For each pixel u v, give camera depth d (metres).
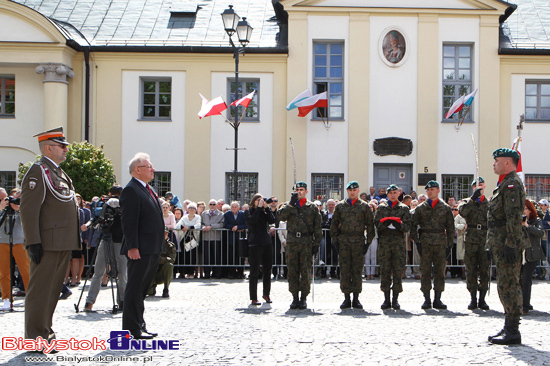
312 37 22.47
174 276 15.49
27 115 22.59
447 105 22.66
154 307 10.41
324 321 9.15
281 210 10.76
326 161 22.38
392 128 22.36
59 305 10.66
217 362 6.34
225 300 11.47
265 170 22.50
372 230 10.74
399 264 10.66
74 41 21.98
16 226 10.51
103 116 22.70
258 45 22.72
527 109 22.72
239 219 15.19
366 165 22.27
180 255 15.26
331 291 12.95
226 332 8.07
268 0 25.70
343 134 22.39
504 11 22.38
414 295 12.43
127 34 23.47
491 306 10.98
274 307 10.69
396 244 10.70
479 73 22.41
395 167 22.39
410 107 22.36
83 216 14.86
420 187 22.19
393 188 10.80
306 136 22.39
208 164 22.59
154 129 22.69
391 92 22.38
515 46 22.62
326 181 22.48
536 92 22.78
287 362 6.35
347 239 10.67
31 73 22.58
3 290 10.41
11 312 9.89
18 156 22.66
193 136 22.64
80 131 22.70
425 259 10.70
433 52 22.36
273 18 24.47
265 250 11.09
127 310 7.48
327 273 16.12
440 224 10.73
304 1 22.42
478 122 22.36
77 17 24.55
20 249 10.52
